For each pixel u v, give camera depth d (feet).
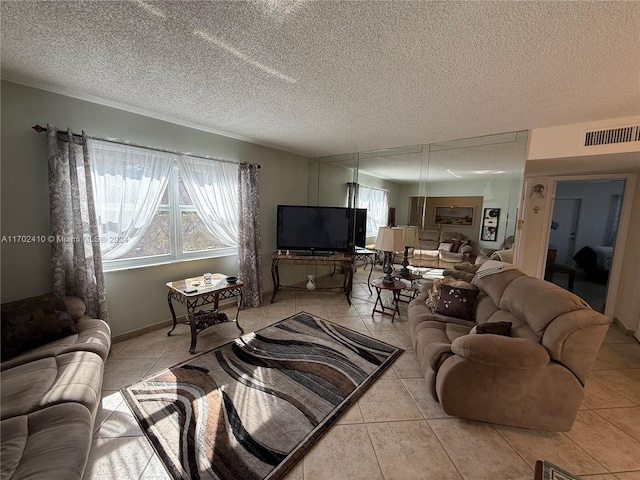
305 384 6.73
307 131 10.37
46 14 4.18
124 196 8.41
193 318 8.22
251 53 5.23
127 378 6.88
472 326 7.59
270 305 12.36
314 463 4.69
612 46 4.61
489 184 10.75
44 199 7.06
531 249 13.56
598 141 8.37
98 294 7.70
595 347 4.96
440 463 4.74
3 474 3.10
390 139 11.38
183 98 7.43
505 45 4.73
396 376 7.21
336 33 4.54
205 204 10.61
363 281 16.05
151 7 4.02
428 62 5.36
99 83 6.62
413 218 12.91
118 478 4.35
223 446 4.94
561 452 4.98
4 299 6.63
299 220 13.12
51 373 4.78
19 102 6.58
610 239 17.69
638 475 4.58
